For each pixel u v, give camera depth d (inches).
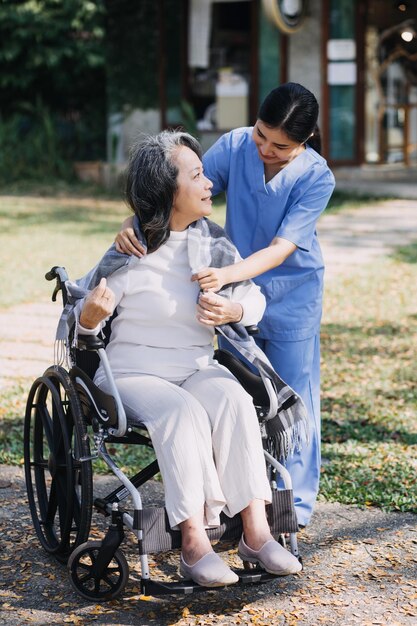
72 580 140.4
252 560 135.8
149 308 144.5
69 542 149.7
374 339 295.4
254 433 137.9
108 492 182.5
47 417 157.6
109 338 152.5
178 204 141.9
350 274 391.5
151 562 154.1
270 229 156.3
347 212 562.6
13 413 228.4
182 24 686.5
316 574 149.2
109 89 709.3
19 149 734.5
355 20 666.8
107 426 137.7
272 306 157.8
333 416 225.5
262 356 142.8
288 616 135.9
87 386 142.3
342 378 256.5
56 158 730.2
